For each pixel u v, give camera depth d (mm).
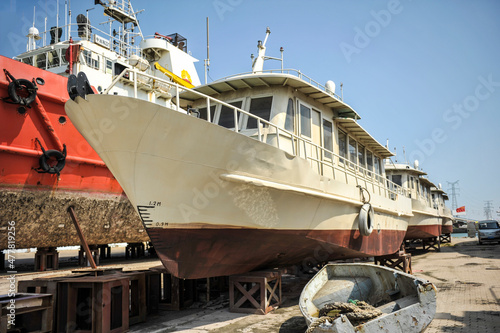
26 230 10414
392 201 12062
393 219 12156
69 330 5352
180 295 7109
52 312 5355
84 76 5363
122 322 5582
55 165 10484
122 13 19938
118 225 12805
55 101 10578
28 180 10047
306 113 8734
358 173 10438
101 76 15344
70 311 5402
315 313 5527
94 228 12047
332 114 9922
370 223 9461
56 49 15367
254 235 6598
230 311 6809
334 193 8188
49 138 10453
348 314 4758
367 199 9867
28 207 10172
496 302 7066
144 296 6246
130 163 5492
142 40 19562
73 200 11094
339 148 10328
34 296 5145
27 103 9750
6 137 9578
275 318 6297
